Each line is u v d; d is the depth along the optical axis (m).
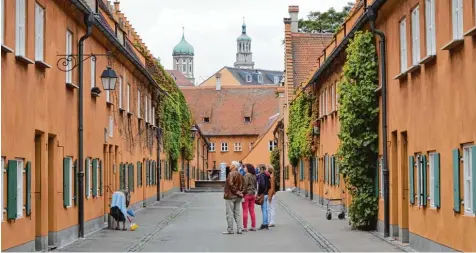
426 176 18.67
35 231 19.30
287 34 64.25
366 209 25.12
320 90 42.25
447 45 15.72
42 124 19.11
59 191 21.11
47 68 19.70
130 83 36.41
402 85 21.25
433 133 17.81
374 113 24.84
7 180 15.73
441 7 16.91
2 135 15.37
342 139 25.31
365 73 24.84
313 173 46.69
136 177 38.47
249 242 22.36
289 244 21.73
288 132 59.00
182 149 67.25
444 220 16.98
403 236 21.66
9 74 15.97
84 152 24.83
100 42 27.92
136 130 38.59
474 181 14.55
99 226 27.41
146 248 20.80
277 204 42.84
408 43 20.36
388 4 22.44
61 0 21.17
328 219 30.59
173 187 60.88
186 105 66.69
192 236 24.34
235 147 111.00
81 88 23.86
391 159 22.91
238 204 25.28
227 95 114.31
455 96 15.89
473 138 14.62
